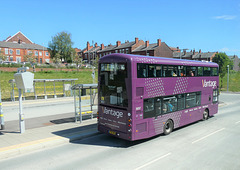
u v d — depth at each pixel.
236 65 96.25
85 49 79.62
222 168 6.56
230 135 10.41
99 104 9.77
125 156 7.56
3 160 7.09
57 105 19.05
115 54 8.81
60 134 9.80
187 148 8.47
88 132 10.30
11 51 58.19
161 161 7.09
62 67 43.62
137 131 8.51
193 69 12.04
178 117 10.99
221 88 45.59
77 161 7.06
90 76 39.59
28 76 9.23
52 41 65.94
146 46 55.66
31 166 6.63
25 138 9.04
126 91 8.31
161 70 9.60
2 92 22.97
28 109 16.92
